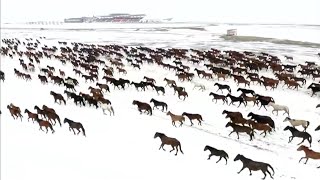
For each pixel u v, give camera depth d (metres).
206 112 20.97
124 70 32.22
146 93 25.39
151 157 15.20
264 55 41.59
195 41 59.25
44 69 32.84
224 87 24.88
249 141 16.73
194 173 13.85
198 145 16.36
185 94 23.45
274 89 26.03
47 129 18.14
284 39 59.19
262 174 13.80
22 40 65.44
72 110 21.78
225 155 14.36
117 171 13.96
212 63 35.62
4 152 15.78
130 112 21.20
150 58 39.03
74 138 17.30
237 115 18.73
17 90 27.05
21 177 13.53
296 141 16.66
